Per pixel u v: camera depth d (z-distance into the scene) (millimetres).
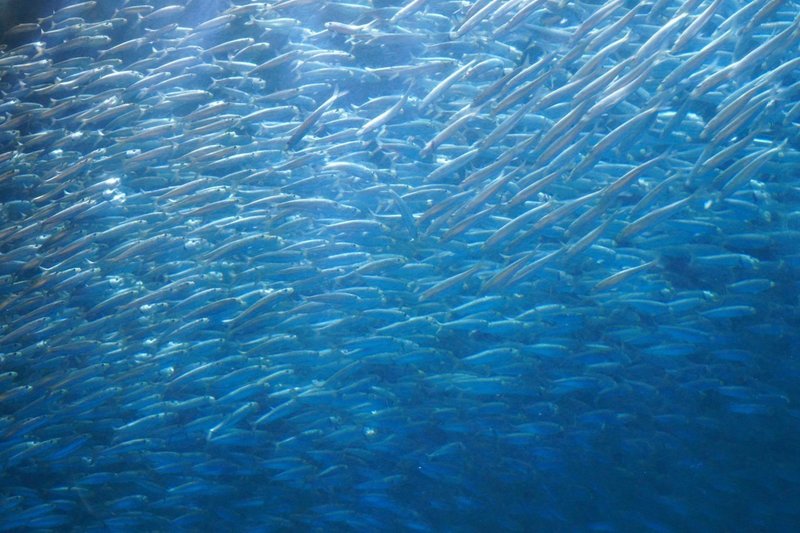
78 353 2119
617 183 1811
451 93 2131
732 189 1799
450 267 2031
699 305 1881
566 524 2150
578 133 1865
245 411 2010
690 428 1979
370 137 2139
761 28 1915
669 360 1939
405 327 1963
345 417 2045
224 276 2133
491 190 1904
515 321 1910
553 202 1899
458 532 2168
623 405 1987
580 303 1949
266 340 2031
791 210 1842
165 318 2104
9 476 2201
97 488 2203
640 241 1896
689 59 1821
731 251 1903
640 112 1902
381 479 2086
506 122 1916
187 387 2066
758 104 1745
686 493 2064
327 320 2051
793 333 1883
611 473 2061
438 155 2115
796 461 1993
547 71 1945
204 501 2186
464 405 2023
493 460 2082
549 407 1999
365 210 2160
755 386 1912
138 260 2182
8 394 2104
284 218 2162
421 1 2188
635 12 1934
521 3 2078
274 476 2090
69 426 2131
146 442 2088
